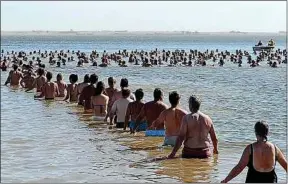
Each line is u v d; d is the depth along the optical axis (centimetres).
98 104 1959
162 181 1130
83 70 5256
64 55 7638
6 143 1502
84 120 1966
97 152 1412
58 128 1791
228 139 1638
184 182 1119
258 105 2556
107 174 1187
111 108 1808
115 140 1577
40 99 2644
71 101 2527
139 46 15862
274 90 3338
